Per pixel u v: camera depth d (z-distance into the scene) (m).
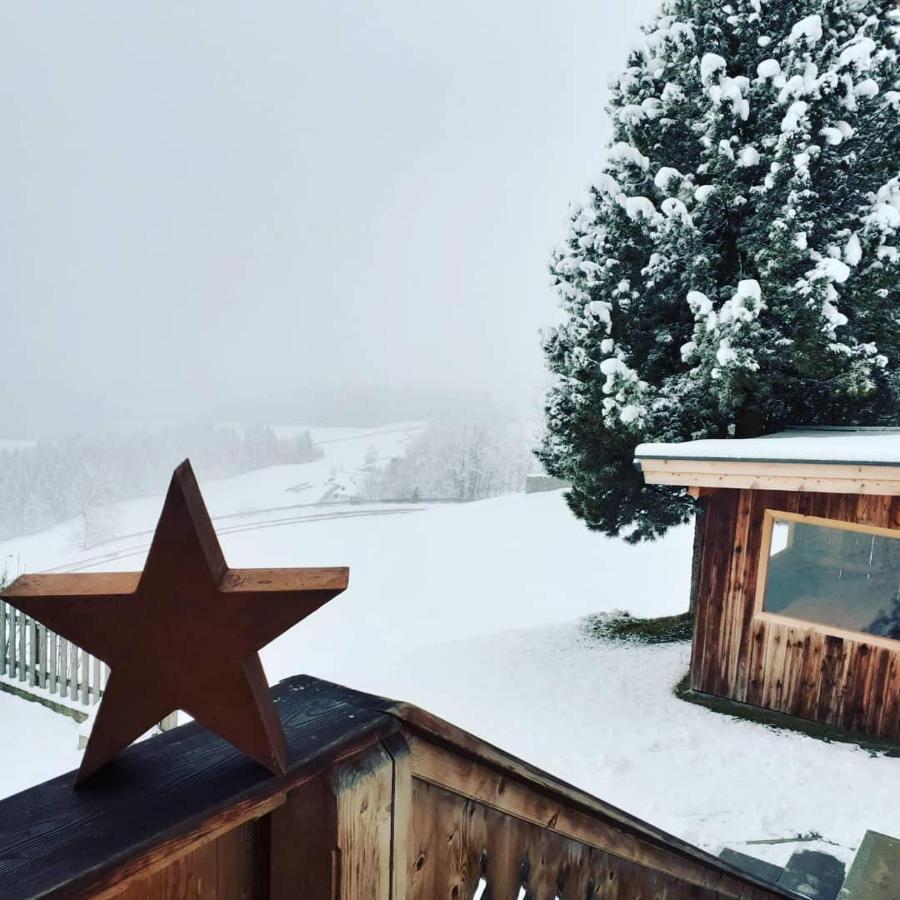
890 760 5.65
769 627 6.68
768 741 6.07
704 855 1.88
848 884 3.29
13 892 0.57
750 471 6.11
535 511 23.66
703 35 8.58
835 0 8.07
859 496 6.08
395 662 9.14
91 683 6.07
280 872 0.82
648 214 8.45
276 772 0.75
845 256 7.77
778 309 7.77
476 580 15.71
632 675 7.93
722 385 7.75
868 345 7.66
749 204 8.20
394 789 0.90
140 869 0.64
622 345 8.82
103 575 0.78
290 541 22.42
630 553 17.66
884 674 6.05
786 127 7.53
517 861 1.27
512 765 1.15
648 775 5.59
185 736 0.84
